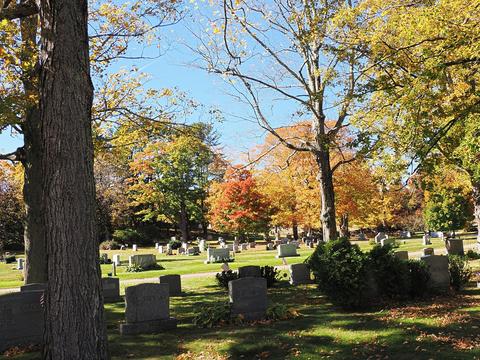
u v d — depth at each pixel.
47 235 5.66
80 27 6.07
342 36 15.05
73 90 5.88
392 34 13.85
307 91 18.05
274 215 47.59
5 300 9.56
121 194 63.28
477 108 12.62
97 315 5.62
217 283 19.80
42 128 5.88
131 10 15.99
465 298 12.78
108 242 61.84
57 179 5.69
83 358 5.40
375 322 10.38
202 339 9.82
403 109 13.27
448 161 15.45
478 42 11.01
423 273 13.02
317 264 12.51
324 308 12.56
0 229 55.19
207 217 60.66
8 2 9.00
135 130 18.09
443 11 11.55
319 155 18.83
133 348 9.27
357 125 14.87
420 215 67.06
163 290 11.07
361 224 55.91
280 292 16.17
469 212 49.94
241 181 47.56
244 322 11.22
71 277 5.53
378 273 12.74
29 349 9.36
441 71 11.76
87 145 5.93
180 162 61.41
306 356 8.21
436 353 7.73
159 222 82.06
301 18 17.12
